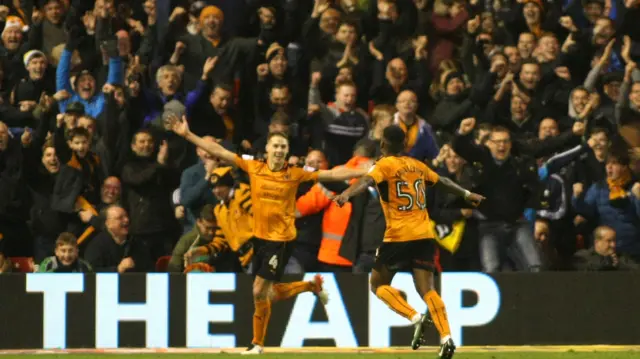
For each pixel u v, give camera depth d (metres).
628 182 30.69
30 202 30.66
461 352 24.83
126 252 29.41
